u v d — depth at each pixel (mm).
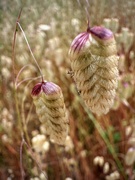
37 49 143
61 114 54
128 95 115
